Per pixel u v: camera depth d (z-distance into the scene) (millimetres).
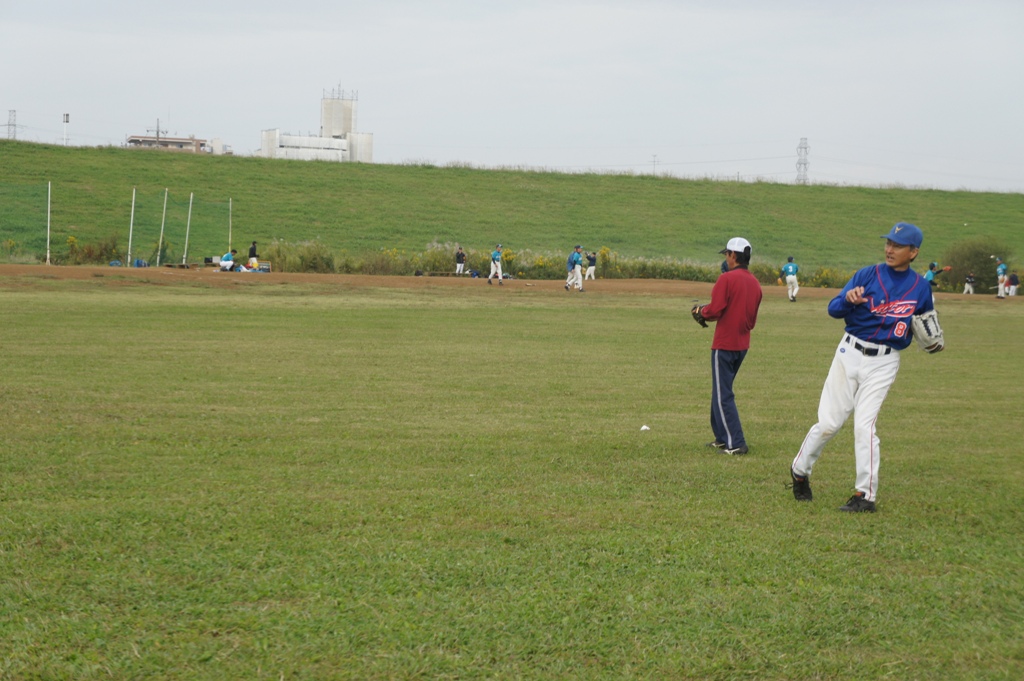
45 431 9469
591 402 12750
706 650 4590
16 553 5684
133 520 6414
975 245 56125
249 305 29000
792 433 10805
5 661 4293
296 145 129375
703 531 6531
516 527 6508
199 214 65625
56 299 27984
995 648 4684
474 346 19766
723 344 9461
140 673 4227
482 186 83375
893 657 4574
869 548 6258
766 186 92188
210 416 10727
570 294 38938
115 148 81062
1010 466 9062
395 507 6926
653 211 79875
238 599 5066
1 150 73938
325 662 4371
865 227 79625
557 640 4652
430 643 4578
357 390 13164
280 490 7375
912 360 19734
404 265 47531
